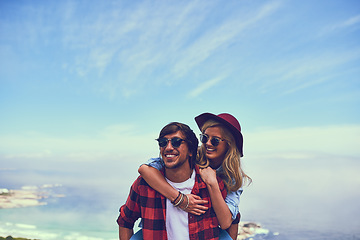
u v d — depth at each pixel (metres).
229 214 2.07
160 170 2.10
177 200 1.97
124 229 2.26
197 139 2.09
